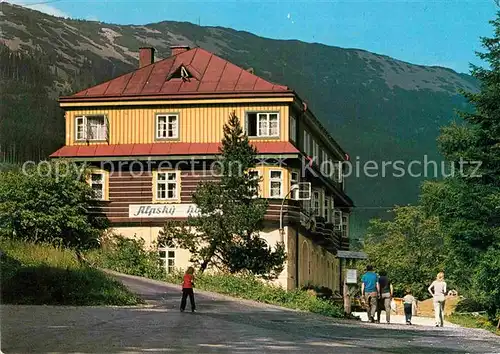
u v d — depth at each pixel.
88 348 14.71
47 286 26.33
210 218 45.78
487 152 37.53
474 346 18.58
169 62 55.97
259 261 46.81
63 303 26.00
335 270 70.56
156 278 45.50
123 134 53.41
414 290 83.38
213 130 52.44
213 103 52.38
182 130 52.78
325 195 64.44
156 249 51.12
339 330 21.89
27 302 25.78
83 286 26.98
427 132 169.38
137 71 55.47
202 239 46.88
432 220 82.62
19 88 102.81
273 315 26.70
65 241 48.91
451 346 18.31
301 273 53.81
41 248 32.06
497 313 34.00
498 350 17.67
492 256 33.72
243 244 46.94
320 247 62.16
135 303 27.84
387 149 154.88
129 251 47.12
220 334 18.09
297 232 52.81
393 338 19.95
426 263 83.12
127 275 44.31
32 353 13.97
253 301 35.00
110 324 19.77
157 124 53.12
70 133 53.81
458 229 36.19
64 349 14.53
